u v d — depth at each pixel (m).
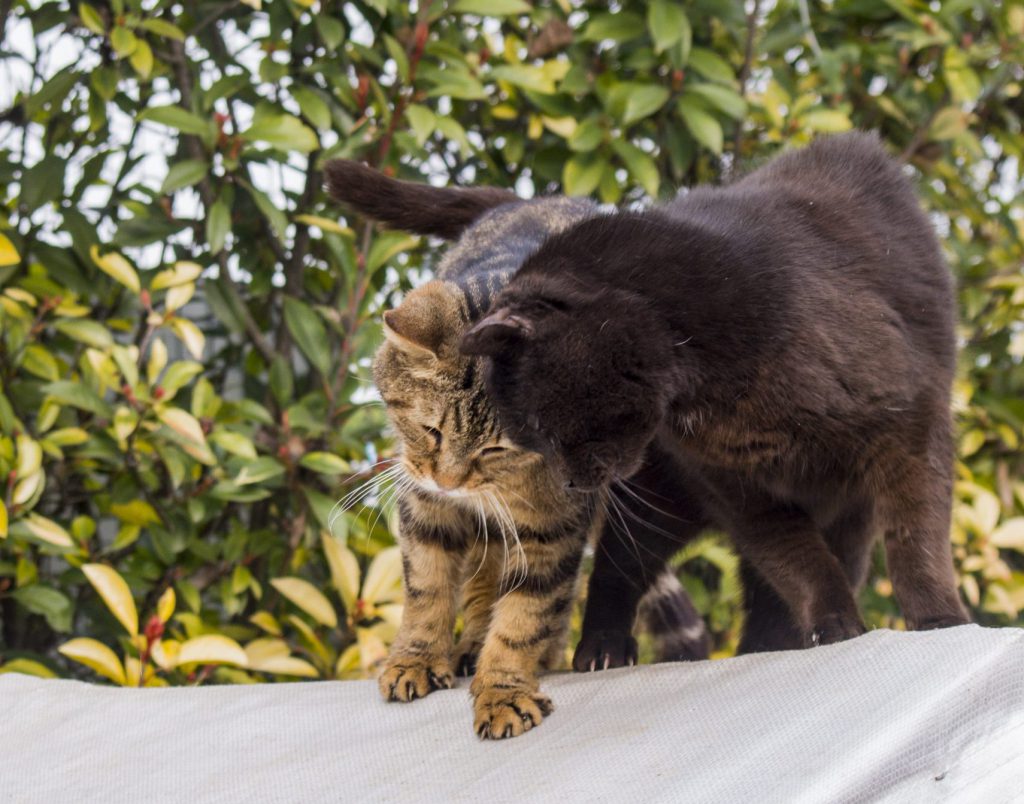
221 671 3.35
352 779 2.02
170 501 3.44
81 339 3.24
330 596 3.75
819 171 2.60
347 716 2.29
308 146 3.26
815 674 1.87
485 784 1.91
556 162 3.86
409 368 2.37
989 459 4.12
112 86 3.33
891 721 1.66
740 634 2.97
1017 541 3.77
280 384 3.44
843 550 2.65
